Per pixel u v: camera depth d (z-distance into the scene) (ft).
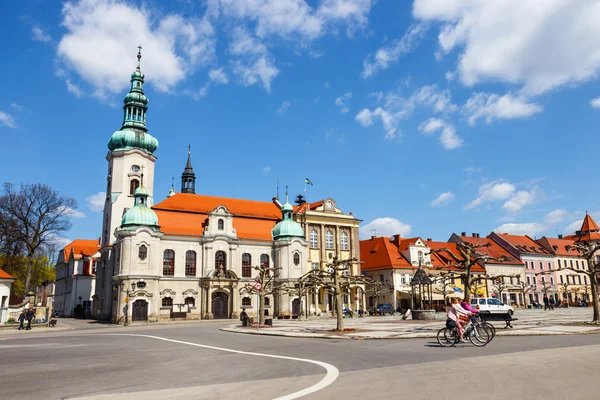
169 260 223.10
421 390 38.93
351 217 278.05
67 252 343.05
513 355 57.82
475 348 67.82
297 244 246.47
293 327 140.26
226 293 229.45
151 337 114.42
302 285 199.52
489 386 39.63
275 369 54.70
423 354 62.90
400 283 286.25
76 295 302.04
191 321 209.46
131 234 209.56
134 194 227.40
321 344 84.74
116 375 53.31
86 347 89.76
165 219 232.12
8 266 240.73
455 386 40.06
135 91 260.62
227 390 42.45
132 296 203.00
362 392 39.14
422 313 153.17
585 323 116.06
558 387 38.50
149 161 255.70
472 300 140.87
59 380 50.39
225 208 239.09
